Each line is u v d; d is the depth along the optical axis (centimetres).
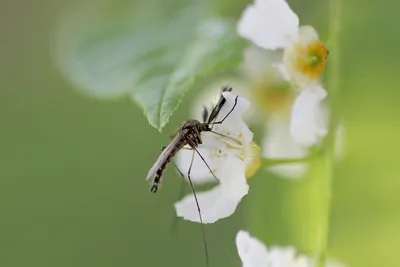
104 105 18
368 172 15
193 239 18
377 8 15
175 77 14
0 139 18
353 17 15
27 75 18
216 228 15
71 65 16
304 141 14
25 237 19
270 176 15
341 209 15
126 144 18
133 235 18
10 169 18
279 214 15
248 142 14
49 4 18
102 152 18
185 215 14
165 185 18
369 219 15
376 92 15
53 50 17
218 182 14
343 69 15
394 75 15
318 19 15
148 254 18
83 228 18
